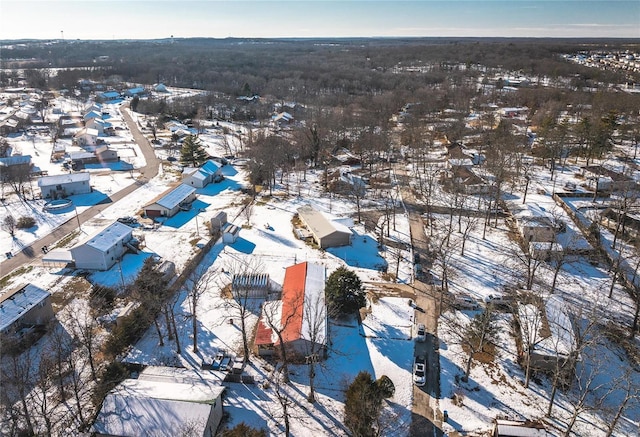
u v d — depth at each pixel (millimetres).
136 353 42281
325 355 42094
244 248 63062
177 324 46469
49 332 44469
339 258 60250
